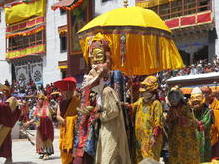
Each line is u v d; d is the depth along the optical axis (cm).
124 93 728
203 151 788
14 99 952
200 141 786
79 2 3372
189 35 2761
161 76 2314
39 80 4184
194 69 2250
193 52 2744
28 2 4244
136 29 723
